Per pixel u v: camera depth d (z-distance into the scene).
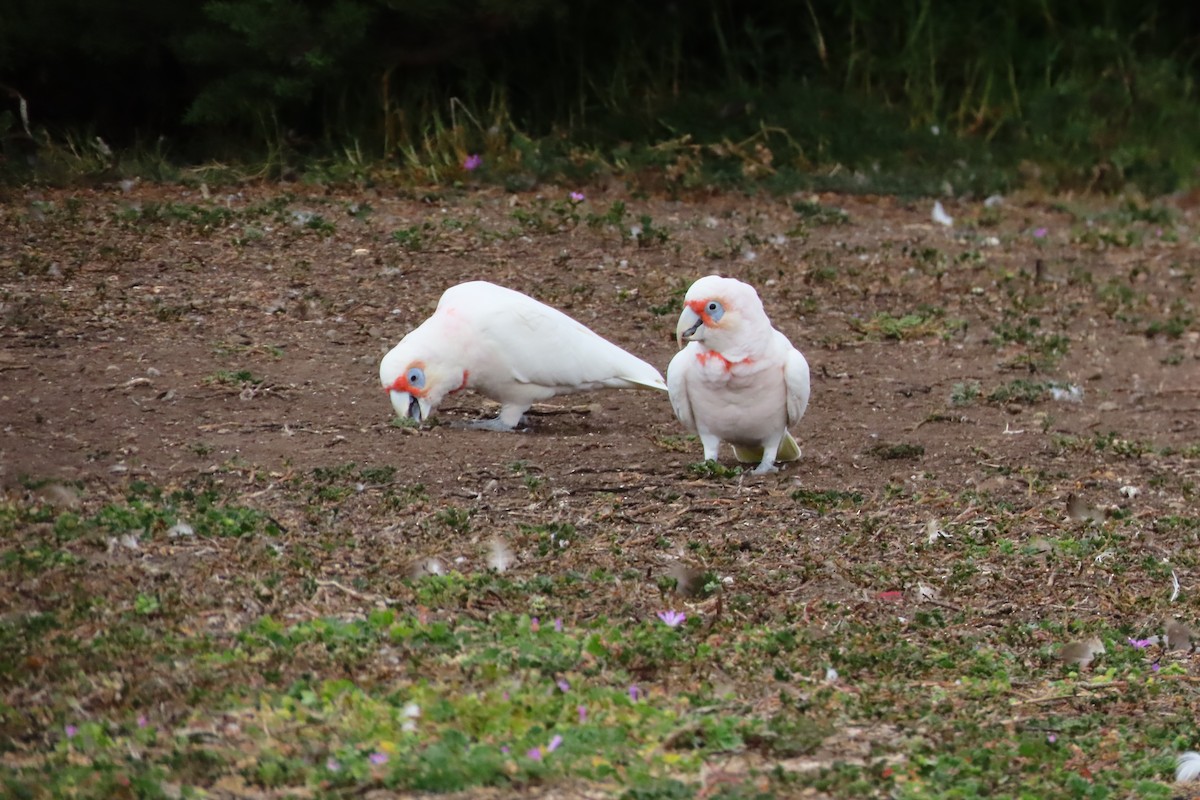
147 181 18.72
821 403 13.75
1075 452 12.94
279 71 20.25
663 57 25.17
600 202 19.88
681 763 7.08
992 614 9.61
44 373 12.12
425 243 16.70
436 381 11.58
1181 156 26.08
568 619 8.76
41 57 19.86
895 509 11.10
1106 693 8.57
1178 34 29.47
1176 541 11.04
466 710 7.35
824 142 24.05
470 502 10.44
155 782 6.50
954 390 14.34
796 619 9.17
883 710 8.01
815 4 27.14
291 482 10.41
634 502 10.73
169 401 11.87
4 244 15.23
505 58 23.38
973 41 27.52
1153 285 18.98
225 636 8.13
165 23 19.88
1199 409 14.65
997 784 7.30
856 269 17.89
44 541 8.96
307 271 15.45
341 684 7.56
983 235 20.58
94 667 7.64
